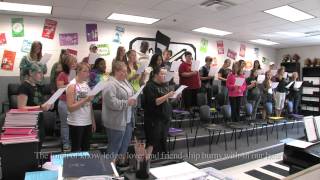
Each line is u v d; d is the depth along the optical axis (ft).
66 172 3.99
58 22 20.21
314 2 14.67
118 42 22.47
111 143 9.20
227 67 21.08
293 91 25.40
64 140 10.48
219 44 28.71
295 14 17.53
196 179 3.94
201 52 27.27
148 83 10.80
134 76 12.33
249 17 18.70
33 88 9.11
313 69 31.32
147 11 17.83
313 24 20.29
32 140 4.99
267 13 17.46
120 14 18.93
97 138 11.62
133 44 23.13
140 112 14.44
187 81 17.90
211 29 23.86
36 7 17.04
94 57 14.70
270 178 11.94
